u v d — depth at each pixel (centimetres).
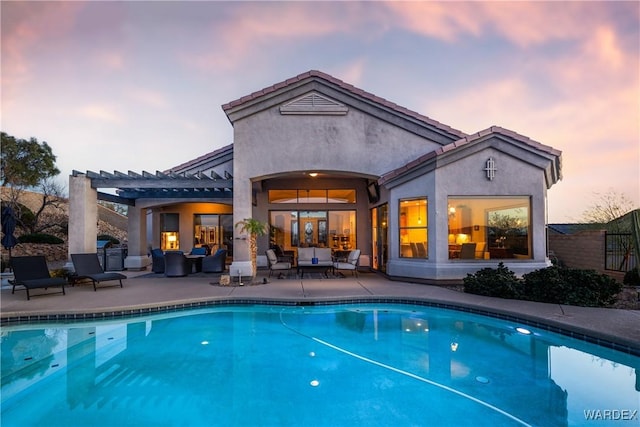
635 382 449
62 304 738
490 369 493
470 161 1012
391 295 835
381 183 1109
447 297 803
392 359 531
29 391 429
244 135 1115
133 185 1123
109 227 3022
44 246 2008
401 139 1133
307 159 1120
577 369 487
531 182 1010
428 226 1023
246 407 388
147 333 659
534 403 392
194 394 422
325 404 396
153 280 1103
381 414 372
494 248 1014
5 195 2044
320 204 1490
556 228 1762
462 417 364
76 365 510
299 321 732
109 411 380
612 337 516
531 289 768
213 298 816
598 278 728
